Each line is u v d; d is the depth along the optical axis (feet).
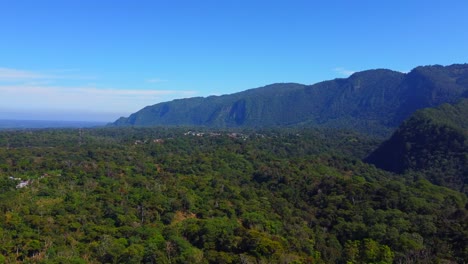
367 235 256.11
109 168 386.52
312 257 228.22
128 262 202.08
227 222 251.60
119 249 214.28
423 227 256.52
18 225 234.17
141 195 297.53
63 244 223.71
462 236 235.61
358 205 305.73
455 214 281.95
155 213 269.23
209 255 210.18
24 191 299.38
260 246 215.10
